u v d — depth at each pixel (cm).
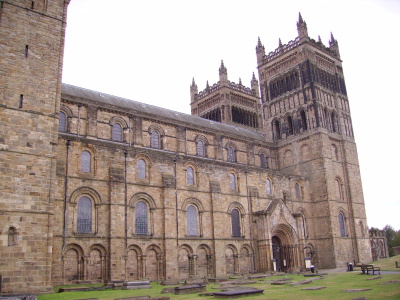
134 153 5794
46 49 4256
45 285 3688
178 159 6344
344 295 2742
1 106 3812
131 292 3766
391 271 5441
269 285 4128
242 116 11425
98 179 5338
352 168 9288
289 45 9912
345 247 8381
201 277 5962
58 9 4462
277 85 10044
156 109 8181
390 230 17500
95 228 5169
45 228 3806
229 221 6794
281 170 9456
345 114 9781
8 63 3956
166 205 5900
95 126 6538
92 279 4994
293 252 7350
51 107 4144
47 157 3984
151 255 5650
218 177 6862
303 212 8288
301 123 9281
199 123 8712
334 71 10031
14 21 4094
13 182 3716
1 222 3566
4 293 3434
